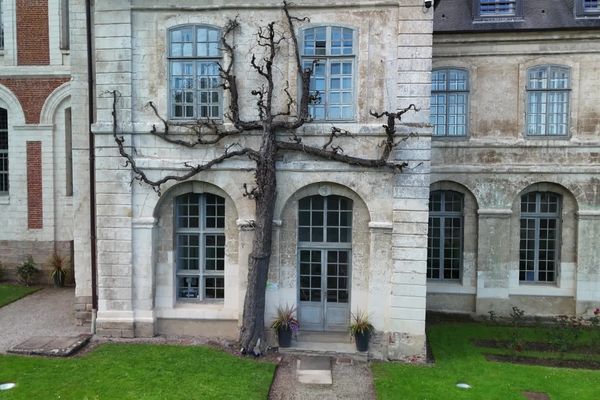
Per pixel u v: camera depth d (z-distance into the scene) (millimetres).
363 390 9688
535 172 14852
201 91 11688
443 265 15805
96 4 11469
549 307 15180
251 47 11391
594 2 14867
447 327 14180
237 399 8883
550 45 14797
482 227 15164
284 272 11742
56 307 14750
